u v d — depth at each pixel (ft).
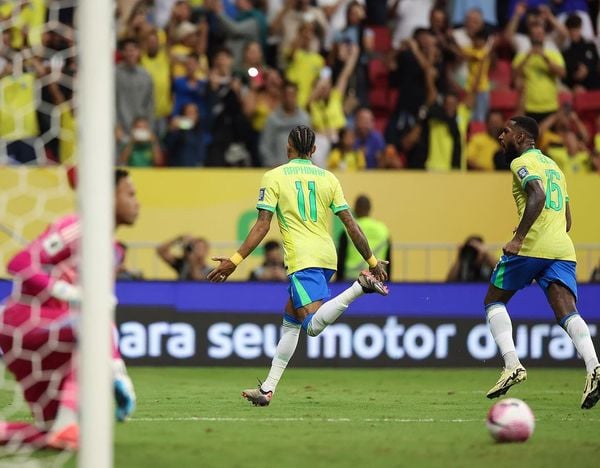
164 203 159.33
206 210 159.74
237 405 96.68
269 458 65.00
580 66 183.21
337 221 154.81
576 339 92.27
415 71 175.01
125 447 68.95
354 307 145.69
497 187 163.84
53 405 68.54
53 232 66.49
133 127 161.68
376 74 180.55
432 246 159.02
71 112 147.13
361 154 169.89
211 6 177.58
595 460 65.36
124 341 142.72
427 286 147.13
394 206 162.71
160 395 106.32
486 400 104.68
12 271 65.98
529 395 111.34
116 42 170.60
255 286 144.97
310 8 181.16
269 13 183.11
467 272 153.69
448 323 147.13
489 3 187.32
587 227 163.94
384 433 77.00
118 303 142.72
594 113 183.01
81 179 56.08
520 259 93.50
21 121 145.38
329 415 89.10
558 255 93.35
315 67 175.94
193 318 143.84
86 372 55.42
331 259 91.40
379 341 146.00
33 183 142.82
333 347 145.07
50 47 147.64
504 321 94.79
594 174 163.84
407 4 186.80
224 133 165.99
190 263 150.51
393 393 111.86
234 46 178.40
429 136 169.78
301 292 90.27
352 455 66.39
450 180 163.22
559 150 175.63
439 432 77.82
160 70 169.78
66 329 67.31
